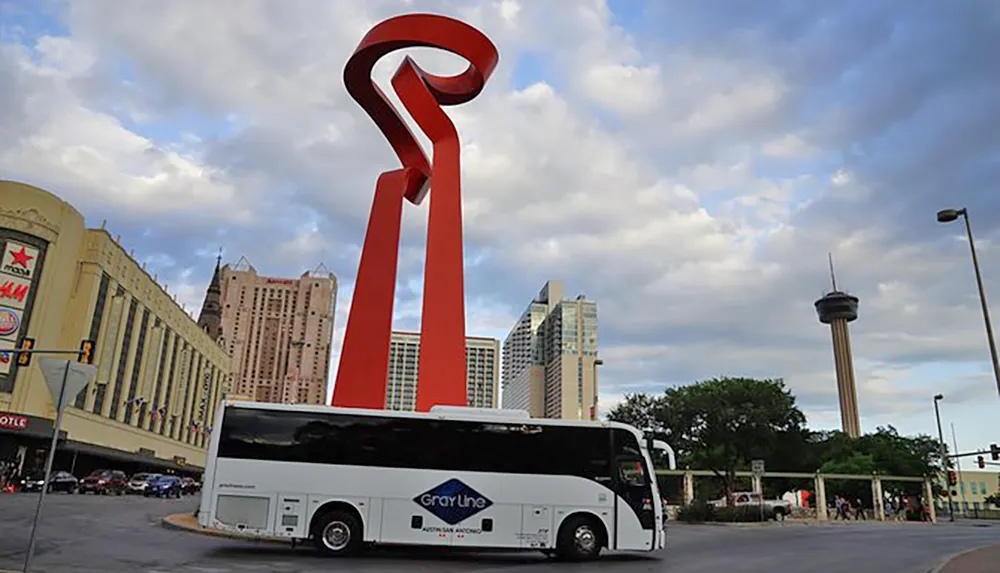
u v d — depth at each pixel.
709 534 30.38
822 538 28.16
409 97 28.20
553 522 18.08
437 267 26.09
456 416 18.52
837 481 68.81
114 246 62.38
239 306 143.62
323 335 146.50
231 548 18.25
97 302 60.19
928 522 54.03
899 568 17.34
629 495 18.50
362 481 17.72
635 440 19.02
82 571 13.07
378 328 25.52
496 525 17.84
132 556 15.62
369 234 26.81
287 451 17.73
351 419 18.17
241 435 17.77
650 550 18.61
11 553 14.92
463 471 18.06
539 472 18.30
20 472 48.22
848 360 152.25
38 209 54.38
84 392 59.00
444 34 26.58
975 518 75.62
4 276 52.12
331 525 17.45
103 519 24.48
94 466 67.88
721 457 54.03
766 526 39.41
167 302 77.81
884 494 69.12
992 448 46.78
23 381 52.12
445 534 17.64
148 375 72.75
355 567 15.55
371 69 27.16
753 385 53.84
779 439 53.94
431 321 25.48
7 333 51.66
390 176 27.67
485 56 27.03
